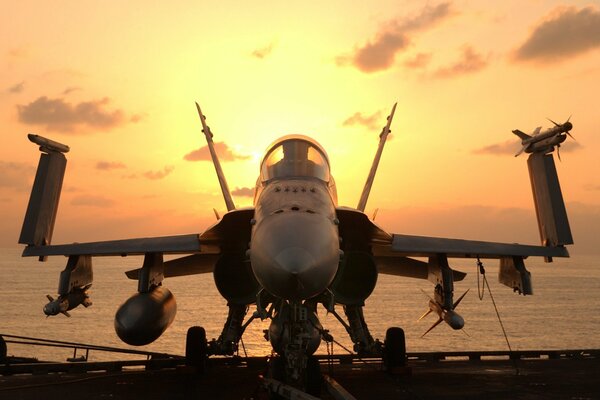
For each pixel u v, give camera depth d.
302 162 9.03
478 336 77.69
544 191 9.99
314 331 8.50
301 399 6.62
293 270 6.26
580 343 70.25
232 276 9.89
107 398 8.27
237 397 8.37
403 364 10.66
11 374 10.89
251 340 67.06
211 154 12.01
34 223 9.59
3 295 141.50
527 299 152.38
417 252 9.77
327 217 7.47
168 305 9.98
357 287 9.79
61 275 9.46
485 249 9.68
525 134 10.30
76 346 11.74
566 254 9.74
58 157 10.23
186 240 9.77
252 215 8.30
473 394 8.68
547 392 8.83
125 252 9.69
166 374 10.63
